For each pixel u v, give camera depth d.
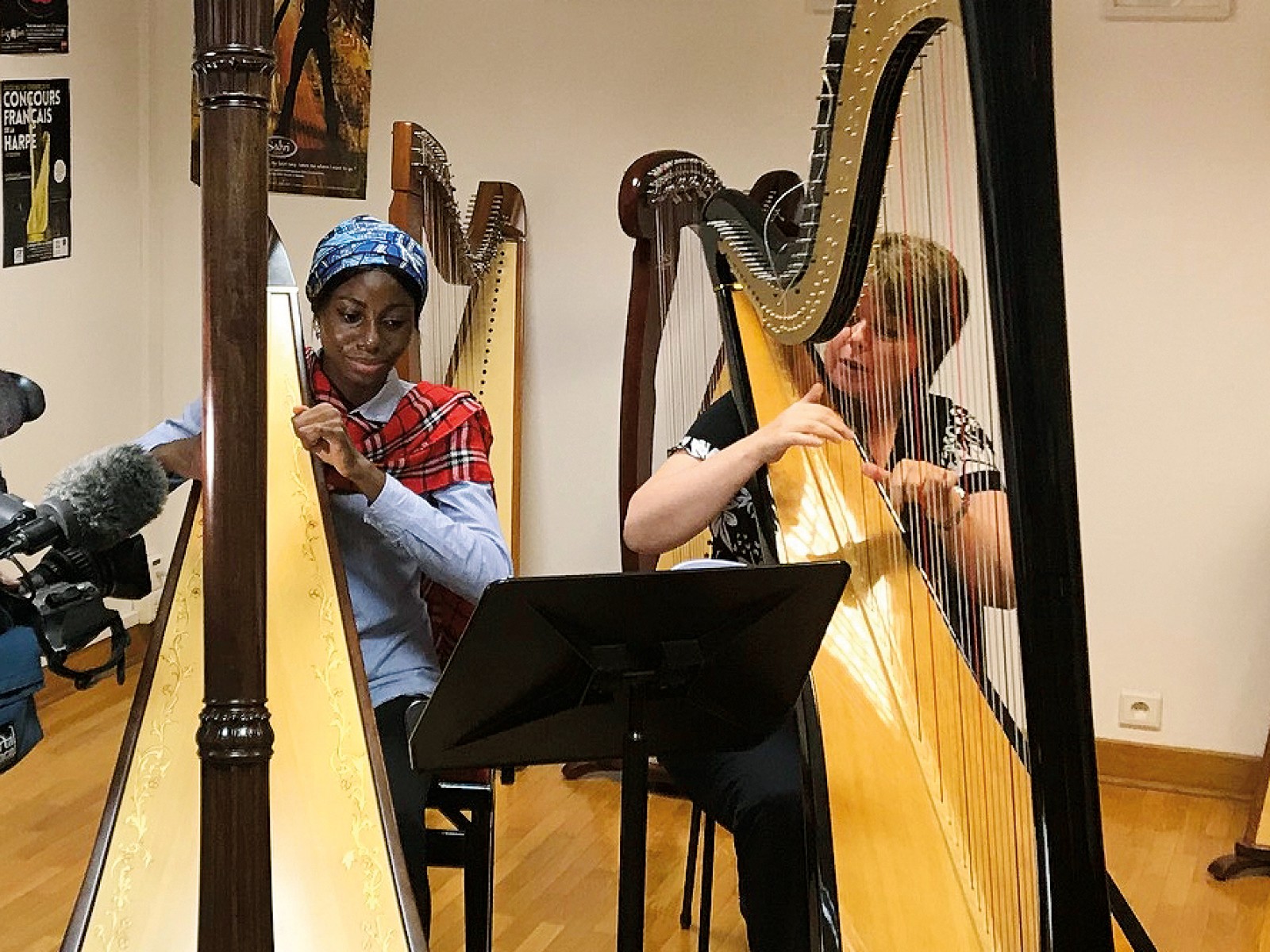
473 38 4.14
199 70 1.11
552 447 4.21
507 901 3.12
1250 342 3.66
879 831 1.76
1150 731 3.85
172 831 1.62
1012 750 1.85
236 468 1.12
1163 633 3.81
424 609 2.39
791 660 1.81
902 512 2.18
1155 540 3.79
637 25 4.01
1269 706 3.77
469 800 2.27
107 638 4.39
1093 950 1.26
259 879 1.14
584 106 4.08
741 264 2.39
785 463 2.33
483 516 2.36
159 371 4.57
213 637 1.13
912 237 2.22
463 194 4.20
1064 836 1.25
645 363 3.51
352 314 2.29
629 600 1.69
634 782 1.78
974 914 1.62
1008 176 1.14
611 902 3.13
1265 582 3.72
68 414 4.22
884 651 2.02
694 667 1.76
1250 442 3.69
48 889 3.09
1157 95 3.63
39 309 4.07
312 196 4.34
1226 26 3.57
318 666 1.84
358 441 2.35
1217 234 3.65
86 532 1.34
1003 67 1.13
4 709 1.42
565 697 1.76
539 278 4.16
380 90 4.23
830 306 1.92
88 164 4.23
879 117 1.69
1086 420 3.79
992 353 1.25
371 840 1.69
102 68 4.26
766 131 3.97
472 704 1.70
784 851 2.11
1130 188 3.68
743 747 1.92
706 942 2.78
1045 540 1.20
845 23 1.72
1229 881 3.32
